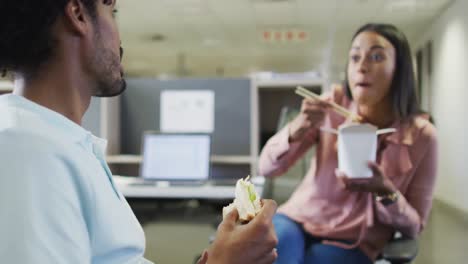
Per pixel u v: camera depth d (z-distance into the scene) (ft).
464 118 16.56
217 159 7.68
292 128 4.20
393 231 4.04
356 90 4.02
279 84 7.79
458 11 17.20
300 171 5.48
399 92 4.01
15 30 1.55
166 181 7.03
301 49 28.35
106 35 1.77
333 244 3.97
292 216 4.19
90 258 1.52
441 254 10.56
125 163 8.20
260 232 1.71
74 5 1.64
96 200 1.57
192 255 7.48
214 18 21.11
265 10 19.70
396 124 4.02
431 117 4.20
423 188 4.03
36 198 1.31
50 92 1.65
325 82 7.72
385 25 4.09
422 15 20.20
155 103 8.13
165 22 21.84
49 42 1.60
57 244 1.33
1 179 1.30
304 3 18.49
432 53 21.56
